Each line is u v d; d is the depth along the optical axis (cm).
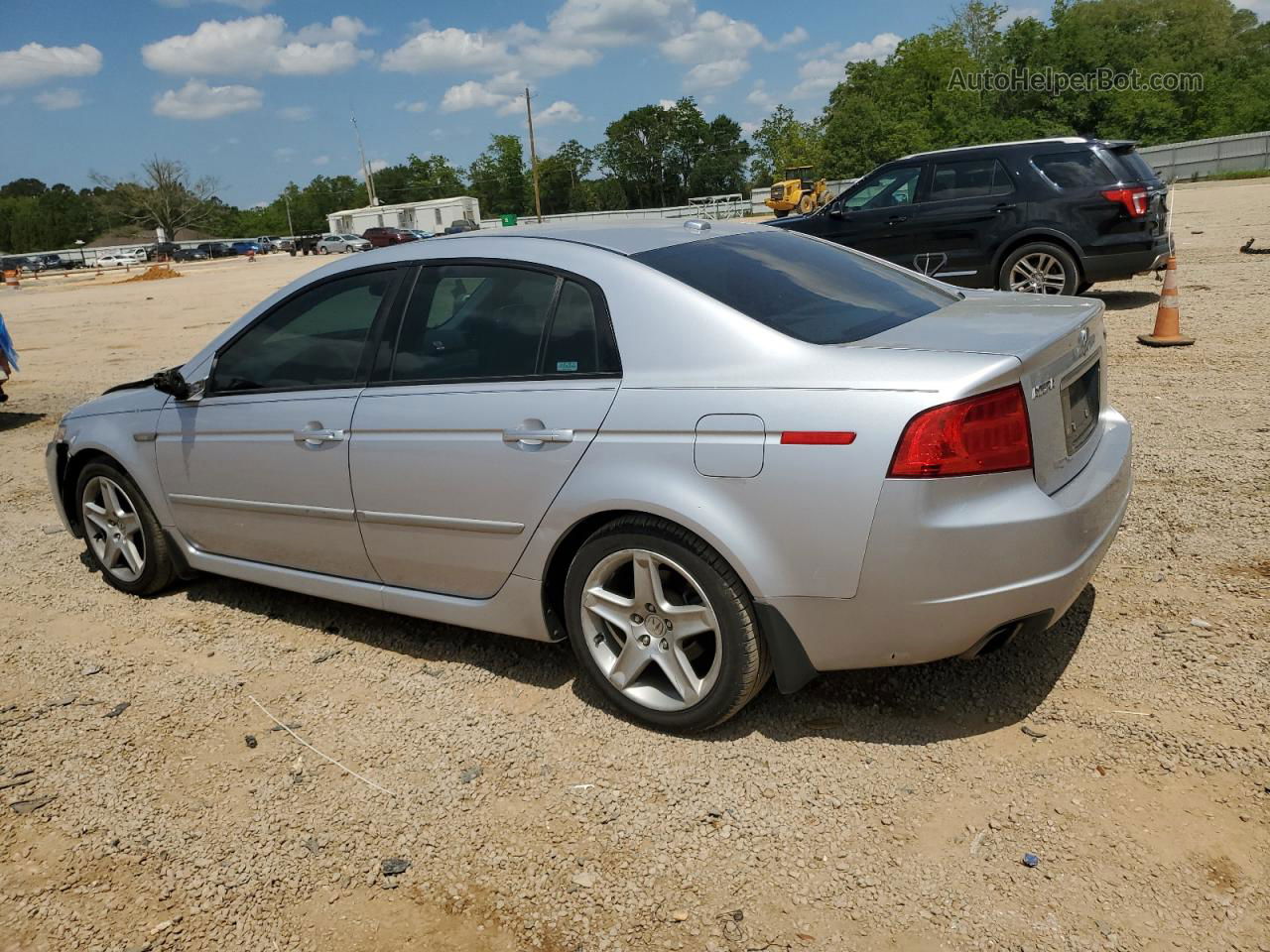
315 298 404
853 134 5594
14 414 1026
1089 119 5447
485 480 340
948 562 271
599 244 345
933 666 351
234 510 429
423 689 371
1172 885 241
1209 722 302
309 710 362
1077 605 386
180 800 312
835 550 278
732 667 302
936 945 230
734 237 379
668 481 299
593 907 252
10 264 7838
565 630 354
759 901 248
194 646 426
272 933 253
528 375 336
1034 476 282
